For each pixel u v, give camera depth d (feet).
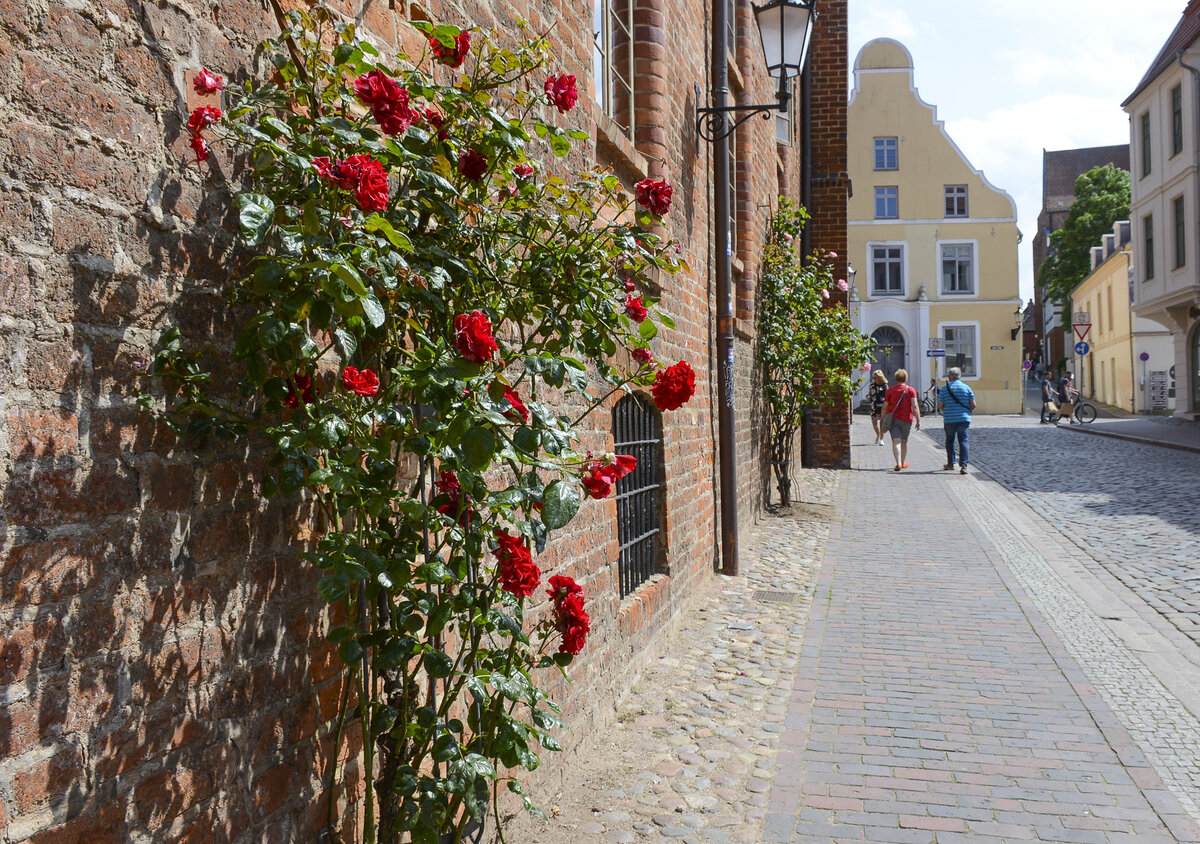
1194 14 90.22
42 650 4.93
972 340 138.51
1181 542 29.68
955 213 138.21
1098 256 147.54
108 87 5.42
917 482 47.70
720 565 26.21
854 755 13.82
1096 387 153.07
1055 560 27.91
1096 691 16.53
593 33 15.39
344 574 6.19
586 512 14.17
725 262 25.29
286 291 6.14
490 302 8.34
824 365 40.75
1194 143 86.28
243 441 6.51
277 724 6.83
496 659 8.02
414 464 8.91
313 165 6.08
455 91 7.90
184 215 5.98
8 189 4.80
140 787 5.54
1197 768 13.29
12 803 4.72
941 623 21.04
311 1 7.34
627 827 11.53
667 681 17.02
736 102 31.27
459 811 9.62
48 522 4.99
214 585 6.21
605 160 15.90
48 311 5.01
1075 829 11.51
